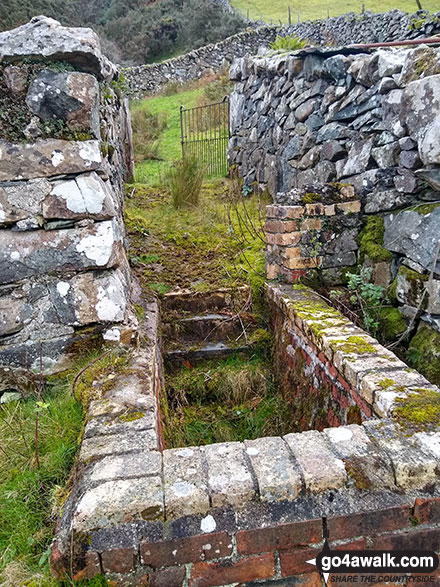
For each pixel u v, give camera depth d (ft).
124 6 69.77
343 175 12.60
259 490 4.38
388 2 62.64
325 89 13.84
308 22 44.93
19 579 4.31
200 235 16.20
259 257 14.12
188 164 19.43
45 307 7.59
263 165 19.83
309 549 4.42
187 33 60.75
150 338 8.50
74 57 7.10
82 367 7.60
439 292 8.90
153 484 4.45
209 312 12.25
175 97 44.39
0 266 7.32
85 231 7.54
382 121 10.84
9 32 6.89
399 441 4.99
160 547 4.13
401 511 4.50
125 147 22.02
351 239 11.23
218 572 4.29
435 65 9.09
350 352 7.20
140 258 14.33
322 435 5.19
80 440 5.74
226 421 10.15
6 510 5.14
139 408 6.06
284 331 10.34
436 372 8.70
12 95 7.03
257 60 20.08
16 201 7.23
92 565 4.09
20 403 7.49
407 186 9.84
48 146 7.23
